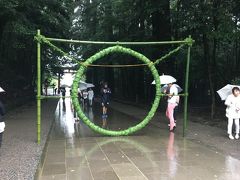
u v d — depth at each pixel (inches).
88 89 1144.2
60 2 943.0
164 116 802.8
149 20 1037.2
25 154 391.5
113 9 1310.3
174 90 565.0
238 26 716.0
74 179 300.5
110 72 1924.2
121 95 1873.8
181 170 326.0
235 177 302.7
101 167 339.9
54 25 972.6
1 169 325.7
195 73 941.2
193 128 599.2
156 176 306.7
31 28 850.1
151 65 528.1
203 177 303.0
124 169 331.0
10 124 669.3
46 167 341.4
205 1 658.2
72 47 1467.8
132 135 538.6
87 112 971.9
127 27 1168.8
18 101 1119.0
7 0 678.5
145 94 1381.6
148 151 412.5
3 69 917.8
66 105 1402.6
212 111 706.2
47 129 598.5
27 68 1434.5
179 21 707.4
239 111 485.7
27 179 293.4
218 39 727.7
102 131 521.3
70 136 534.6
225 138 495.8
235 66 968.9
